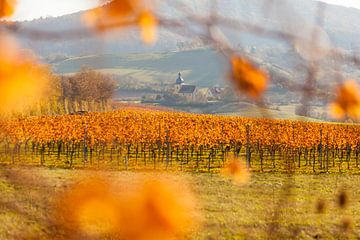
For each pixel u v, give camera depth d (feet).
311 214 69.72
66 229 4.11
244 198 92.12
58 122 163.02
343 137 174.19
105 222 4.09
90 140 165.37
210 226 65.26
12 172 4.80
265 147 166.71
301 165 176.35
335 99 6.24
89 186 4.24
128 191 4.26
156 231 4.09
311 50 6.37
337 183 131.23
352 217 71.97
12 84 3.98
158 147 167.84
